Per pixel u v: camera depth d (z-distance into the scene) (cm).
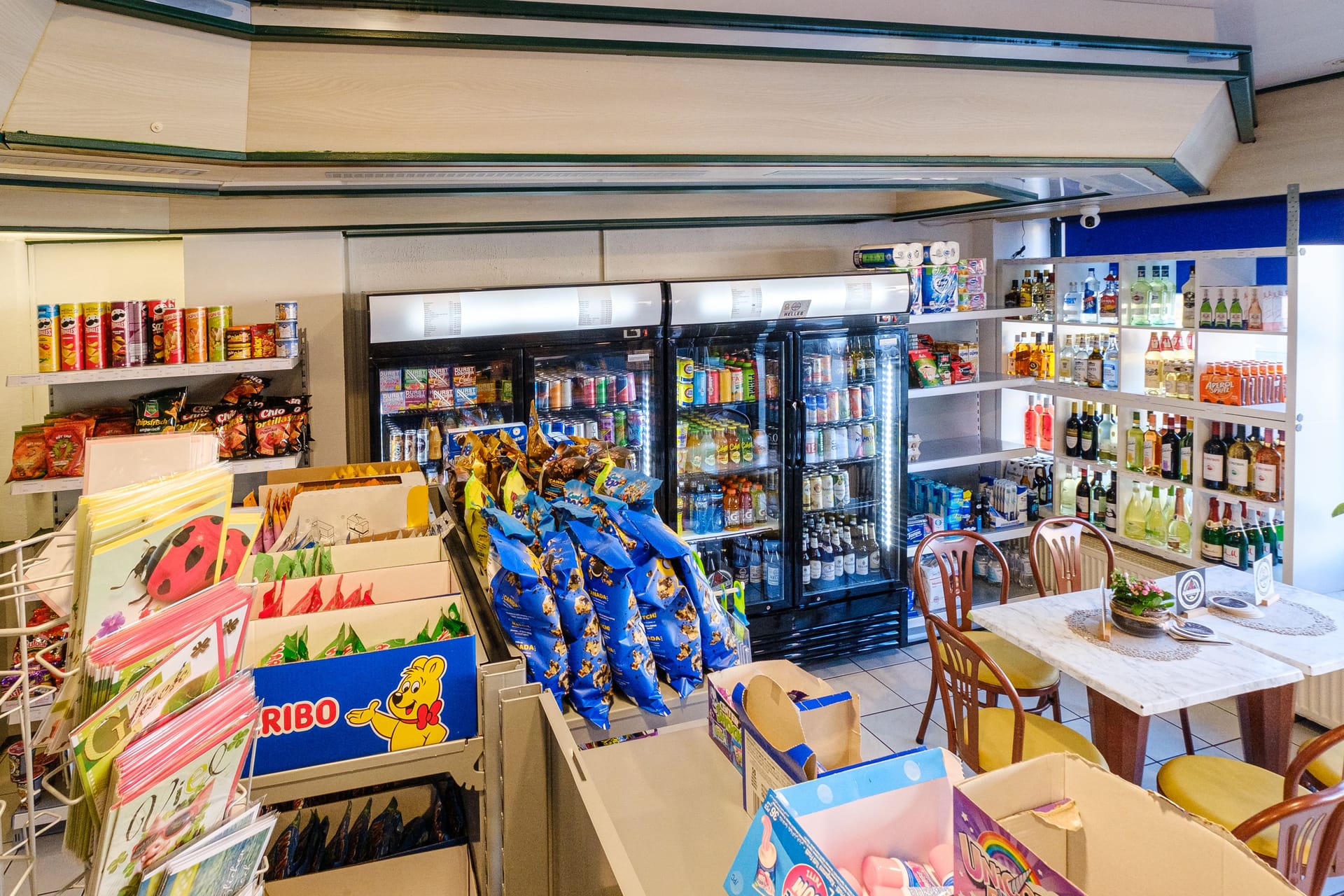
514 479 217
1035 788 103
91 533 92
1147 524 517
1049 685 383
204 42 217
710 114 291
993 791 100
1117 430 528
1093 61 322
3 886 98
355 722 136
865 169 341
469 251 473
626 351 445
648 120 284
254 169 260
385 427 425
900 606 527
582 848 117
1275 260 448
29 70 201
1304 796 204
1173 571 477
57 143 215
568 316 423
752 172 331
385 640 152
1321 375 417
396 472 254
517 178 319
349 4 226
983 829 88
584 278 498
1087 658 312
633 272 508
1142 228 524
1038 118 339
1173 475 484
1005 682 301
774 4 265
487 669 139
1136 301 500
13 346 460
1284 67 384
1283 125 424
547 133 276
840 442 515
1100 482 559
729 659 200
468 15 241
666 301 443
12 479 371
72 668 97
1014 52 308
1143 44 322
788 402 484
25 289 461
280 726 133
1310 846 212
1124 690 286
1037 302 571
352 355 451
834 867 89
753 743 145
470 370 425
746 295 455
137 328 368
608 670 186
